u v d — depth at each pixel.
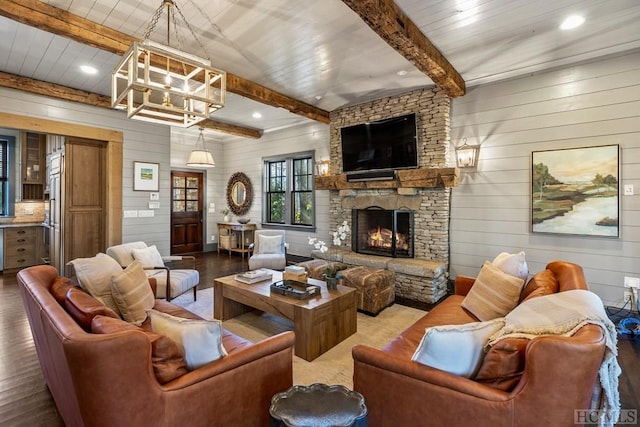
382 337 3.16
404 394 1.53
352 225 5.46
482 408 1.33
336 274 3.27
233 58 3.62
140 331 1.35
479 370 1.45
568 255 3.80
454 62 3.74
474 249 4.45
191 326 1.54
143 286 2.58
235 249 7.50
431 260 4.67
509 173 4.16
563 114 3.79
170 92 2.16
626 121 3.45
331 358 2.75
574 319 1.38
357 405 1.40
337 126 5.68
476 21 2.89
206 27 2.96
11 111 4.05
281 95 4.84
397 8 2.66
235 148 8.14
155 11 2.68
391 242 5.03
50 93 4.25
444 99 4.48
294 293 2.97
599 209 3.59
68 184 4.70
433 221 4.65
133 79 1.97
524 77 4.03
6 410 2.02
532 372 1.24
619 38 3.21
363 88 4.63
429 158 4.64
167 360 1.43
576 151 3.71
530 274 4.04
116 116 4.95
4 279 5.09
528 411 1.25
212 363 1.55
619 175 3.48
